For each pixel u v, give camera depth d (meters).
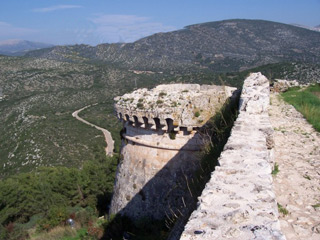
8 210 27.80
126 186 15.72
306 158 8.99
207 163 10.61
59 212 22.59
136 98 14.88
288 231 5.39
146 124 14.41
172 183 13.99
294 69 59.28
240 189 4.60
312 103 18.19
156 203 14.37
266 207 4.09
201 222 3.77
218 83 55.81
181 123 13.48
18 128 85.12
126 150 16.05
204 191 4.56
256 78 16.14
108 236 15.43
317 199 6.49
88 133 79.75
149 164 14.67
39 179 32.25
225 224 3.71
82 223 20.92
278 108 16.77
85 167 33.16
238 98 13.22
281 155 9.29
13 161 66.50
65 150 67.19
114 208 16.77
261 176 5.05
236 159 5.80
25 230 24.23
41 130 79.12
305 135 11.46
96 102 112.94
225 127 11.14
